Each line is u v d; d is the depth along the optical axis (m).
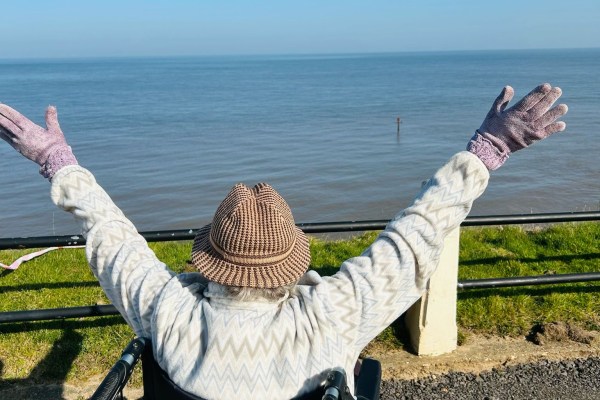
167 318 1.95
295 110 63.16
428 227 1.99
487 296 5.22
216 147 37.22
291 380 1.84
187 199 23.41
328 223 4.65
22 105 74.06
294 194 23.84
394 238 2.00
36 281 5.95
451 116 54.31
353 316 1.93
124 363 1.92
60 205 2.24
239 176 27.69
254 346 1.84
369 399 1.99
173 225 20.06
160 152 35.41
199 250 1.96
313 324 1.90
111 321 4.81
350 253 6.91
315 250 7.00
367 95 86.06
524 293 5.32
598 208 20.17
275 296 1.91
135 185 26.02
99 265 2.15
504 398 4.02
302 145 37.47
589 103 61.09
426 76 151.50
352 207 21.77
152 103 76.31
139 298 2.04
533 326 4.79
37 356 4.33
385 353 4.44
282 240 1.84
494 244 7.21
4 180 26.39
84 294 5.53
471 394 4.08
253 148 36.56
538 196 22.05
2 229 19.30
